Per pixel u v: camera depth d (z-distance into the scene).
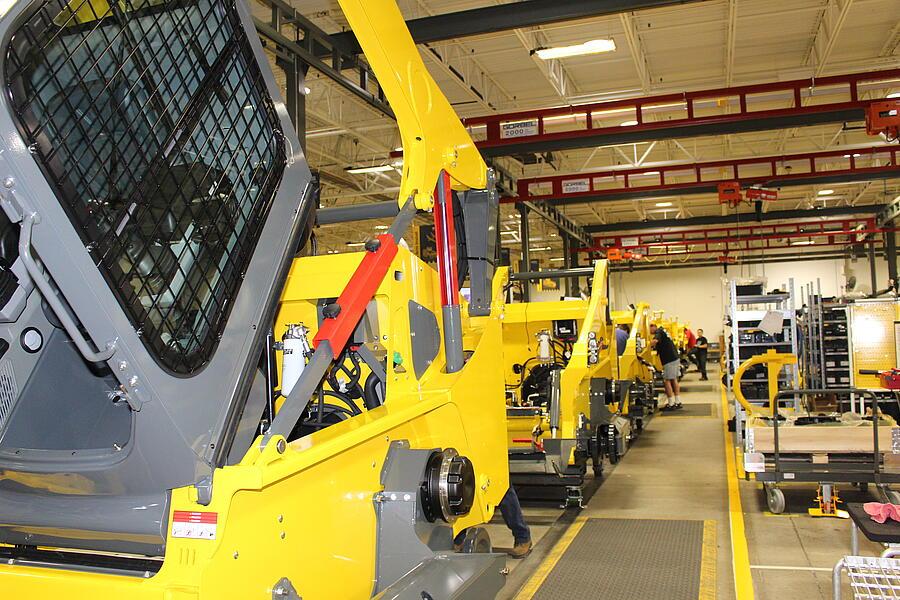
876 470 5.97
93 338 1.61
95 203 1.62
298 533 2.12
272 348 2.54
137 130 1.76
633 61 11.86
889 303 10.37
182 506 1.84
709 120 11.38
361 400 3.09
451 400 3.08
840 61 12.24
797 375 8.48
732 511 6.58
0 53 1.45
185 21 1.95
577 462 6.67
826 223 28.45
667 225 24.81
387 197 19.44
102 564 2.01
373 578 2.55
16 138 1.47
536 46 10.75
